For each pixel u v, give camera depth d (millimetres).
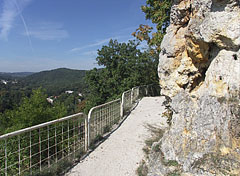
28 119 5352
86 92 17656
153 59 16359
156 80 16500
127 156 4242
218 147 2184
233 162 1987
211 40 2250
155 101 10211
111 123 6457
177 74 3002
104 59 16172
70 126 5441
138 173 3461
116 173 3592
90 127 4727
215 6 2139
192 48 2609
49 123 3438
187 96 2787
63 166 3764
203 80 2824
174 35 3129
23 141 4496
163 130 5598
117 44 16297
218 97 2297
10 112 5898
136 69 15148
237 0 2025
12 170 3771
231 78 2211
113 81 14523
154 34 5891
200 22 2355
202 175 2207
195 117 2520
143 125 6367
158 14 5465
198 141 2402
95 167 3822
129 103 9039
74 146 4270
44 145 4758
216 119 2262
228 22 2068
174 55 3074
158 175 2658
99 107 5379
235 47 2184
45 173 3408
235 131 2033
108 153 4430
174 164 2557
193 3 2459
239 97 2096
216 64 2418
